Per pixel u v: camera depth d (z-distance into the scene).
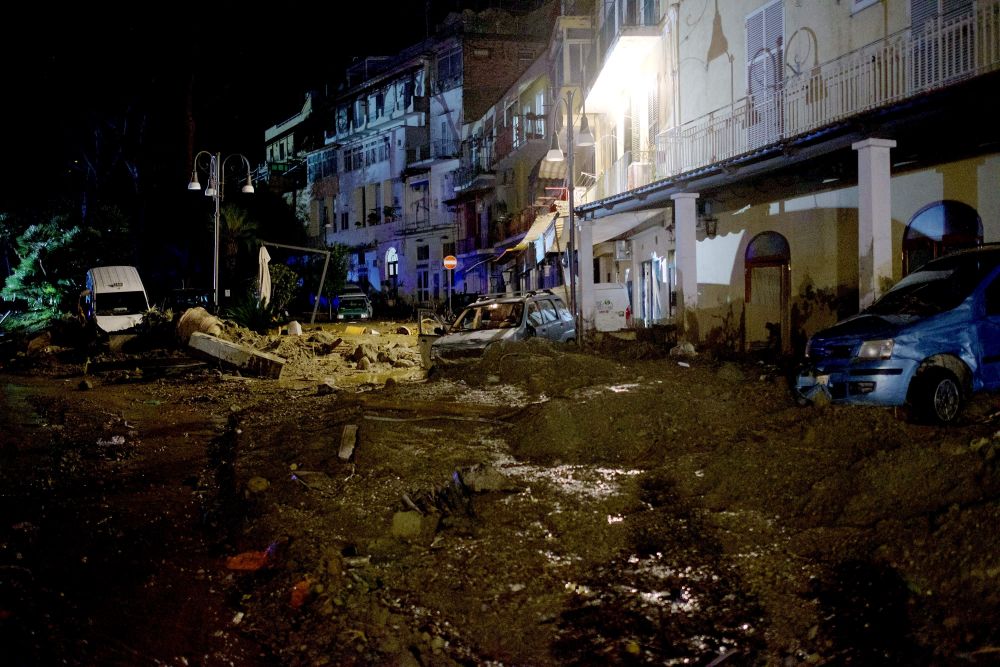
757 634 4.50
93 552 6.02
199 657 4.52
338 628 4.81
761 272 16.83
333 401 11.95
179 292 31.98
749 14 16.81
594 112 27.64
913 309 8.80
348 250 49.97
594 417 8.95
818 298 14.95
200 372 17.09
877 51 13.17
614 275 28.69
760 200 16.62
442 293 54.25
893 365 8.20
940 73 11.22
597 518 6.45
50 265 37.16
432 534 6.29
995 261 8.91
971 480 5.59
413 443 9.00
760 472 6.87
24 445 9.75
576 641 4.61
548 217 28.95
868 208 11.16
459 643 4.68
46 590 5.19
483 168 45.50
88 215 39.41
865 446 7.01
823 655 4.17
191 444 9.90
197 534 6.50
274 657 4.57
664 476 7.38
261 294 25.69
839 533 5.53
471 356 14.97
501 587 5.35
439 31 53.66
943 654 3.91
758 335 16.92
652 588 5.20
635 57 22.23
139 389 15.14
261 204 61.59
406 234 56.69
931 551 4.83
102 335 22.78
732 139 16.36
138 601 5.17
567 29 28.84
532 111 37.41
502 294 17.47
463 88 51.09
